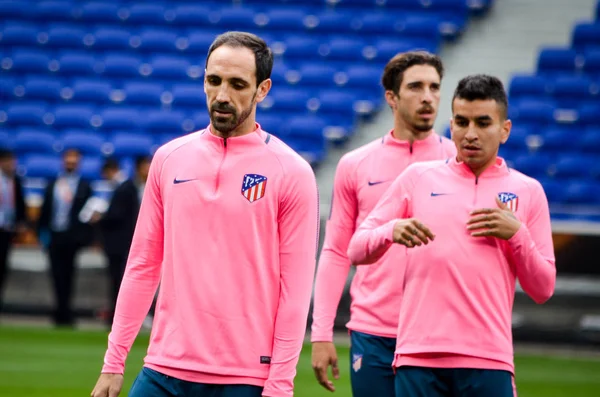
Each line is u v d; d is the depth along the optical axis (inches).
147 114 2527.1
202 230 510.6
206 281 507.2
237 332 505.7
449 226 580.4
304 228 516.4
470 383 565.6
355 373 716.0
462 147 581.6
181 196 515.2
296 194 515.2
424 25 2787.9
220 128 509.0
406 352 579.8
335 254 737.0
